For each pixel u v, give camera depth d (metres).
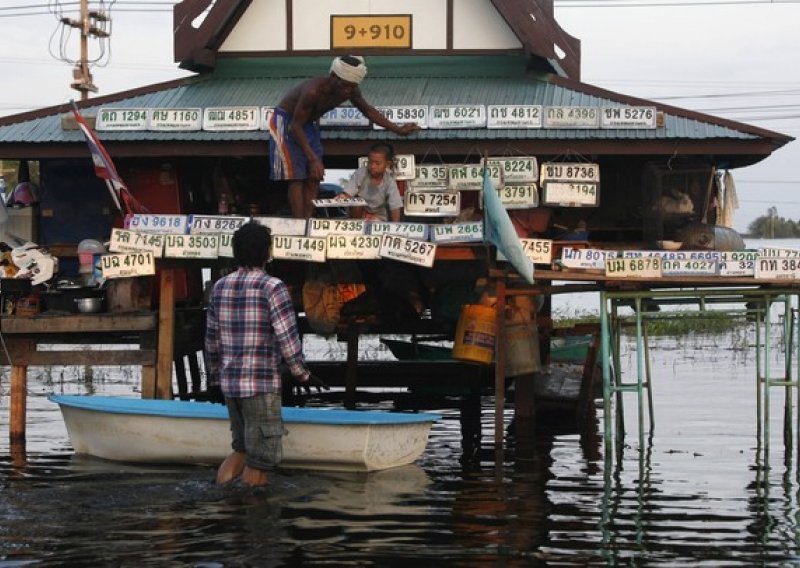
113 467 12.33
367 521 9.78
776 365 23.91
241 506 10.30
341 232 13.49
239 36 17.27
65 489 11.02
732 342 29.03
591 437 14.91
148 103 16.30
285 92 16.66
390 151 14.42
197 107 16.11
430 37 17.08
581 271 13.19
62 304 14.71
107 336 15.43
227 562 8.52
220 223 13.72
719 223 16.36
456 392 19.28
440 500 10.70
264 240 10.83
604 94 16.00
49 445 13.91
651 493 11.12
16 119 15.94
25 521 9.71
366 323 15.79
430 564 8.53
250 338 10.72
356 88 14.23
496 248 13.38
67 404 12.90
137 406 13.20
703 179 15.48
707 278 13.06
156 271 14.41
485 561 8.62
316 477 11.67
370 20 17.12
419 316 16.30
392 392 20.27
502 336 13.57
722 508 10.45
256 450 10.85
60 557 8.64
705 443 14.25
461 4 17.02
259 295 10.69
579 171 14.14
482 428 15.97
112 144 15.38
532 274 12.78
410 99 16.09
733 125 14.88
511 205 14.17
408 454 12.33
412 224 13.46
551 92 16.22
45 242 16.50
